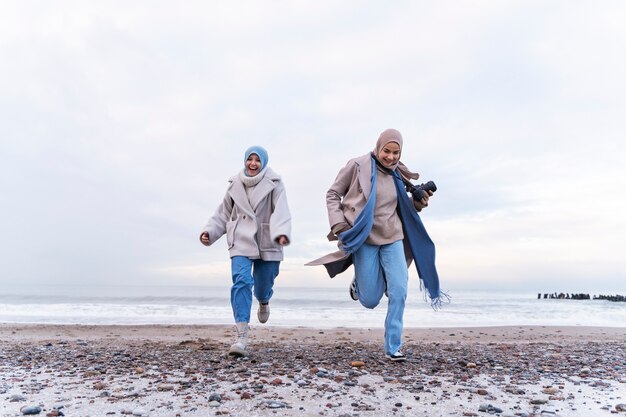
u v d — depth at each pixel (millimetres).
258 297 5008
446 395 3201
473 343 6961
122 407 2770
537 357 5133
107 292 53125
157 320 11492
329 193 4461
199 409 2740
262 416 2637
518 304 24938
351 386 3389
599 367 4535
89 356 4828
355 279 4543
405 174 4684
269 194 4781
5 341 6617
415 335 8422
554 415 2785
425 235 4516
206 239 4820
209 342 6473
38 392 3152
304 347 5734
